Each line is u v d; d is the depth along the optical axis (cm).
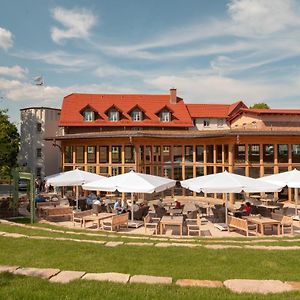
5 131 3594
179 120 5038
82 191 3394
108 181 2023
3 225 1659
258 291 724
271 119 4425
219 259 1030
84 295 670
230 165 3203
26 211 2477
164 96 5400
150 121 4922
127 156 3750
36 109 5312
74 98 5141
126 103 5197
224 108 5666
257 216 1970
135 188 1892
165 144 3547
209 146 3606
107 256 1034
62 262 959
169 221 1755
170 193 3566
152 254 1075
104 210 2330
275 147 3244
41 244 1168
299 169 3275
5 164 3547
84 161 3622
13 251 1068
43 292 679
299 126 4447
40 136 5284
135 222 2077
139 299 657
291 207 2828
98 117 4903
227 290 724
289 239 1566
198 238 1588
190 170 3616
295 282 785
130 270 902
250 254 1097
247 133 3102
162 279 791
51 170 5341
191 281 784
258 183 1888
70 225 2014
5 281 745
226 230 1889
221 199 3288
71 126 4772
